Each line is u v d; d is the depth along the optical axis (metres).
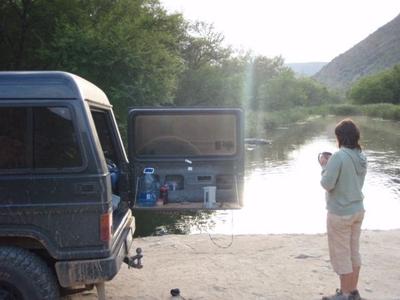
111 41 18.16
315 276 5.88
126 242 4.66
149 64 19.27
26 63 20.55
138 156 5.39
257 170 25.89
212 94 46.00
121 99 17.88
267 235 8.03
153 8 23.30
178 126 5.38
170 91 20.94
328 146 38.34
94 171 4.00
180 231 12.70
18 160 3.97
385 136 48.75
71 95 4.03
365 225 13.16
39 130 4.00
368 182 21.44
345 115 106.56
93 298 5.18
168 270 6.14
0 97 3.98
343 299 4.86
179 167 5.37
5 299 3.99
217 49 50.62
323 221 13.65
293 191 19.17
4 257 3.95
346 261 4.81
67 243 3.97
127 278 5.85
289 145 39.59
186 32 46.22
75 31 18.25
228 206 5.18
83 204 3.98
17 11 20.33
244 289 5.48
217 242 7.50
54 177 3.96
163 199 5.29
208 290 5.45
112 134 5.50
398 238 7.64
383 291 5.37
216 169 5.37
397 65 141.12
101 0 21.42
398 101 131.00
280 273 6.00
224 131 5.36
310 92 127.44
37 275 3.95
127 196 5.37
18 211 3.93
